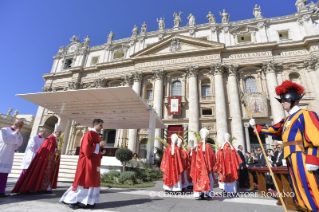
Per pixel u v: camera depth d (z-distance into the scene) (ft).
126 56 104.37
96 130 14.70
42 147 18.44
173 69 87.15
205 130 20.27
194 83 81.61
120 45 108.06
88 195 12.50
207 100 80.02
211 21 94.68
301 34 81.30
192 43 88.69
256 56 80.48
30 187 16.79
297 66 75.92
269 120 71.31
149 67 91.04
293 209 14.55
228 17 95.30
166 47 93.25
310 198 7.78
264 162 29.68
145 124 65.21
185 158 22.40
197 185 17.63
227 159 21.21
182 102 80.48
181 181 21.29
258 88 77.82
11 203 12.84
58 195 17.26
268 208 14.70
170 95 85.61
